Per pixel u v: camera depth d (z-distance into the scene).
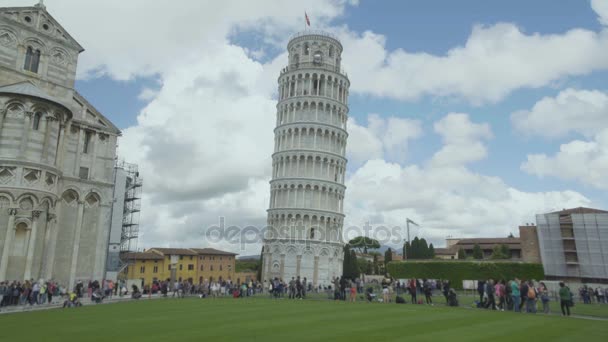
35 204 44.84
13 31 49.28
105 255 54.50
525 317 28.44
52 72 52.06
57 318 26.02
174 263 79.00
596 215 82.06
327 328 21.94
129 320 24.95
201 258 127.44
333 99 97.12
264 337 18.95
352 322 24.52
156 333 19.89
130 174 84.69
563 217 86.56
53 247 48.25
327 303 39.28
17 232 44.22
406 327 22.61
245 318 26.17
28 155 44.97
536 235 90.31
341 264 94.25
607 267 79.25
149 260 118.94
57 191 48.94
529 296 32.50
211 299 45.53
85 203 53.41
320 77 97.75
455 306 37.31
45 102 46.28
